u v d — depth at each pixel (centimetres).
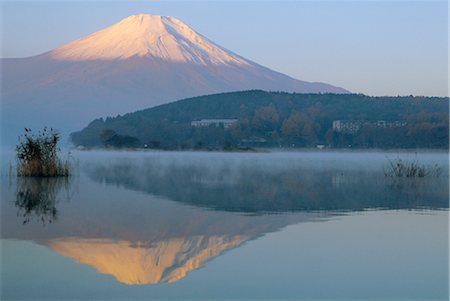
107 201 2206
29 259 1256
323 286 1075
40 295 1030
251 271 1166
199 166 4909
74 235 1497
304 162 5869
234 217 1808
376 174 3766
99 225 1647
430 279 1116
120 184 2938
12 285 1080
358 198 2330
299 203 2169
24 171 3278
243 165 5122
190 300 1006
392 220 1758
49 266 1204
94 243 1405
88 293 1038
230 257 1273
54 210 1945
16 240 1436
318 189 2702
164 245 1387
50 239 1448
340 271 1166
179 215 1845
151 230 1573
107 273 1158
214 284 1089
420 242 1421
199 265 1211
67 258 1266
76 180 3138
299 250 1336
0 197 2283
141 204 2128
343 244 1398
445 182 3111
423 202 2211
